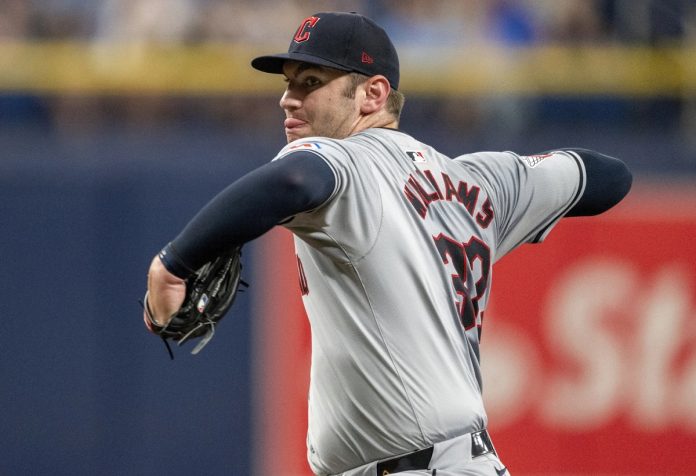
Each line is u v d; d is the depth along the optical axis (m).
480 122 26.06
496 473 10.85
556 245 23.61
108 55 25.97
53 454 23.53
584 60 26.66
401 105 11.94
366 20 11.57
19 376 23.52
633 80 26.59
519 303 23.58
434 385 10.68
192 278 10.09
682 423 23.52
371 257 10.54
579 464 23.42
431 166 11.40
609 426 23.48
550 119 26.55
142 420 23.61
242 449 23.56
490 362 23.56
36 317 23.56
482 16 27.38
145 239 23.66
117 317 23.62
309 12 27.06
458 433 10.74
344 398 10.88
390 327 10.62
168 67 25.84
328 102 11.38
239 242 9.65
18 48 25.73
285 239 23.55
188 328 10.31
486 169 12.01
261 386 23.53
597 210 12.91
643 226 23.69
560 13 27.59
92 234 23.66
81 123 25.75
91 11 26.86
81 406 23.56
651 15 27.38
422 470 10.68
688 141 24.70
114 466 23.55
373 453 10.88
